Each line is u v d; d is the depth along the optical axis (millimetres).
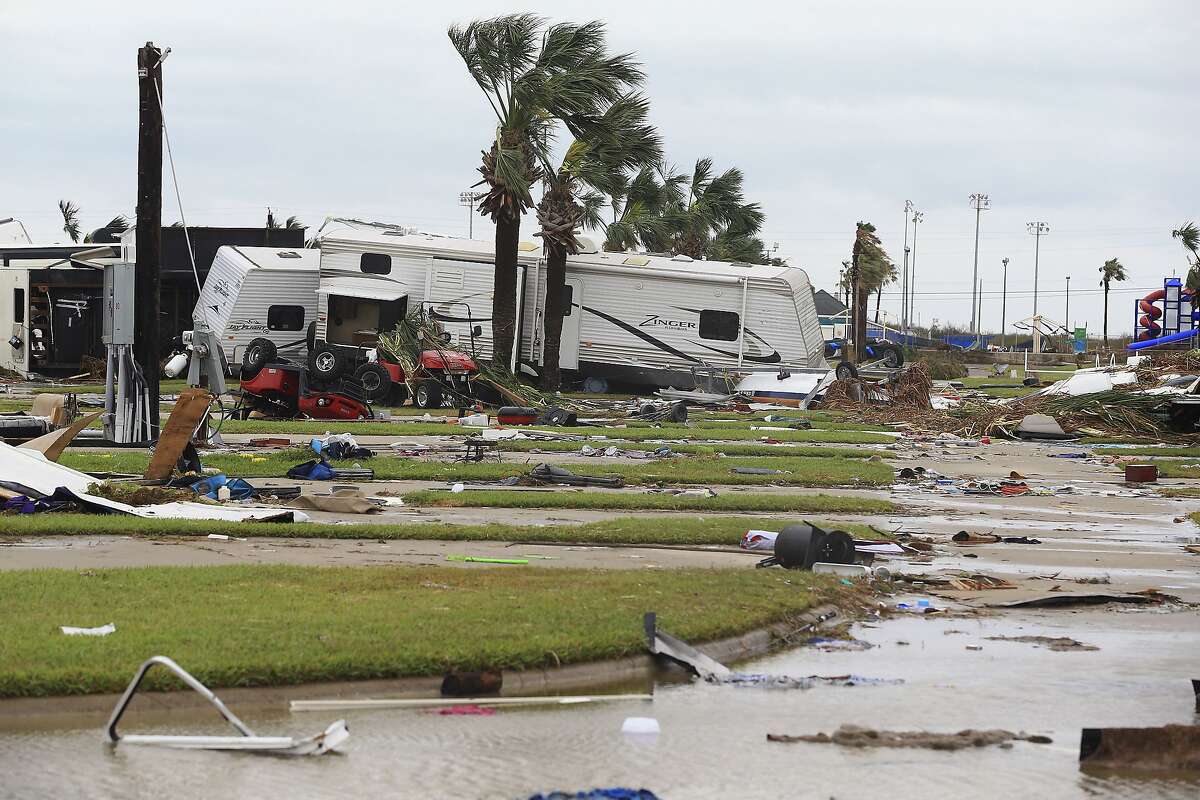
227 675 11219
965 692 12367
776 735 10773
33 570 15562
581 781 9531
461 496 24891
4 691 10695
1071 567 19797
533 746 10367
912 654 13969
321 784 9344
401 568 16734
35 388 59344
